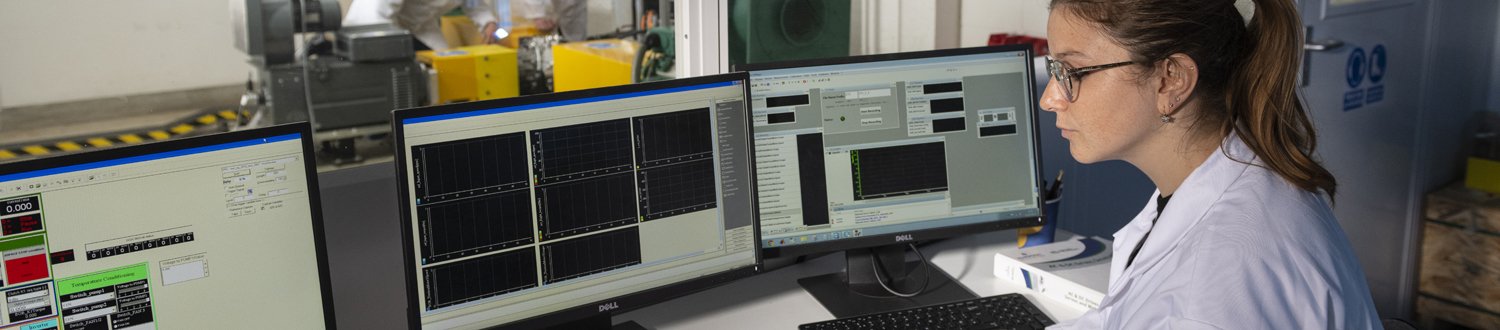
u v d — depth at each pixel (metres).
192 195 0.99
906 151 1.44
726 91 1.30
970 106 1.46
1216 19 0.74
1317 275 0.68
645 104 1.23
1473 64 2.34
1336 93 2.27
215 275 1.02
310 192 1.07
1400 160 2.44
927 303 1.42
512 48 6.18
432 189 1.09
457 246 1.12
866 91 1.41
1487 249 2.38
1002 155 1.48
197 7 6.85
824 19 2.25
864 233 1.44
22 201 0.91
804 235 1.41
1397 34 2.33
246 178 1.02
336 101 4.87
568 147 1.18
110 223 0.96
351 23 5.35
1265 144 0.75
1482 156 2.37
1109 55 0.77
